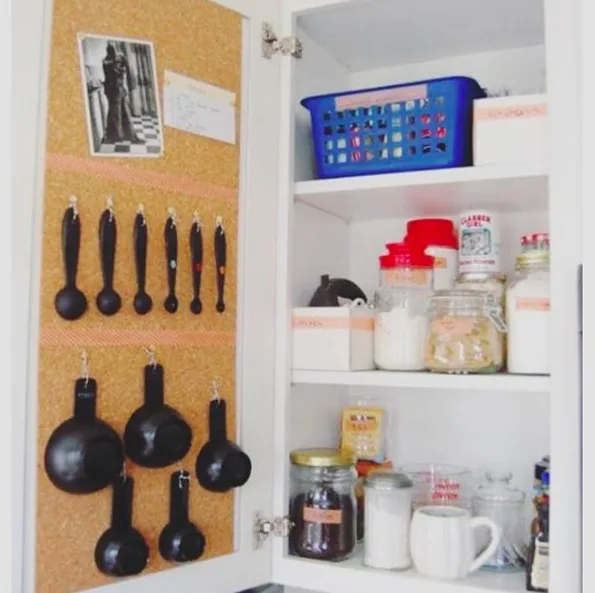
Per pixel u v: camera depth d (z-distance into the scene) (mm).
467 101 1261
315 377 1300
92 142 1011
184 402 1122
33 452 934
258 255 1266
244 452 1189
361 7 1323
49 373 954
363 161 1324
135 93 1068
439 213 1514
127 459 1036
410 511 1285
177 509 1104
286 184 1318
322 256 1498
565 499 1076
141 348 1062
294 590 1411
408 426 1537
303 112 1448
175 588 1102
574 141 1110
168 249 1104
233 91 1229
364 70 1616
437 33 1442
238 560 1204
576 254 1096
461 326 1224
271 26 1307
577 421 1079
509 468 1439
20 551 916
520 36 1451
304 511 1300
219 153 1199
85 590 983
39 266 949
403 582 1195
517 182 1226
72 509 971
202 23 1178
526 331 1185
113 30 1044
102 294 1011
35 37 952
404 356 1294
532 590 1142
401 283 1327
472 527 1223
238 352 1222
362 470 1453
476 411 1477
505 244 1476
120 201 1043
